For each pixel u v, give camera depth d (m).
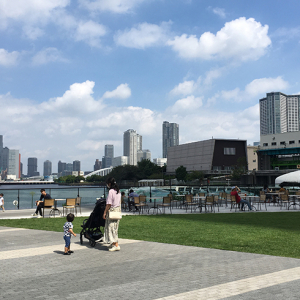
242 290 5.36
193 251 8.60
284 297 5.00
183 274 6.36
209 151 119.81
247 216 18.91
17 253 8.44
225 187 34.91
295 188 35.69
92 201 29.78
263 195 23.72
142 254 8.26
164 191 32.84
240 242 10.01
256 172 100.69
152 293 5.24
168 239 10.60
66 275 6.34
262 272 6.47
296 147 106.00
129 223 15.20
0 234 11.72
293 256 8.05
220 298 4.99
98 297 5.07
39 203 18.72
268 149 113.00
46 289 5.48
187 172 127.44
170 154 145.38
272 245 9.51
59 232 12.20
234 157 121.50
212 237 11.02
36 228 13.48
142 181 108.62
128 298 5.02
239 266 6.98
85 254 8.32
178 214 20.33
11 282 5.89
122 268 6.86
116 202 8.82
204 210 23.42
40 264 7.26
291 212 21.70
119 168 137.62
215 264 7.16
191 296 5.09
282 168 117.44
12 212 21.66
